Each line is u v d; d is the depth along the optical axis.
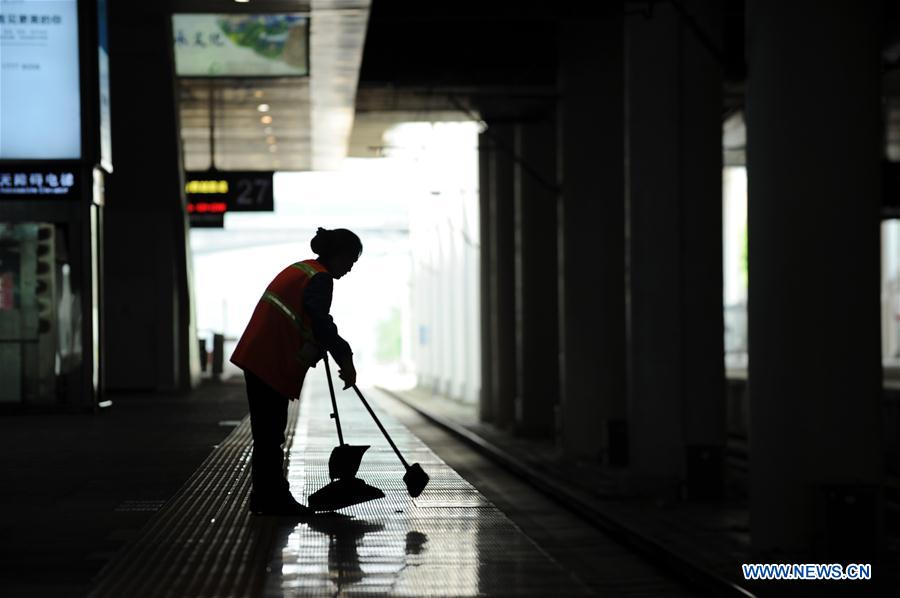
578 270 36.78
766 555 19.06
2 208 22.84
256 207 40.00
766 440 19.39
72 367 23.12
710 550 19.80
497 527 8.45
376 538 8.03
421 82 40.59
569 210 36.94
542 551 7.59
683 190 27.36
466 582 6.73
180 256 34.66
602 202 36.47
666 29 27.14
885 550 18.80
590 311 36.59
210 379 45.47
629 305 28.23
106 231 33.78
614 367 36.53
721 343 27.55
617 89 36.34
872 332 18.84
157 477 12.21
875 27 18.86
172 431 18.41
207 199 39.97
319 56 36.53
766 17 19.12
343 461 9.02
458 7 31.39
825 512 18.50
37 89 22.77
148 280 33.81
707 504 26.55
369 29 39.88
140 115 33.25
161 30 32.22
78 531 8.98
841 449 18.77
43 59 22.75
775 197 19.05
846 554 18.42
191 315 35.56
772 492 19.28
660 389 27.50
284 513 9.01
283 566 7.19
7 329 23.02
